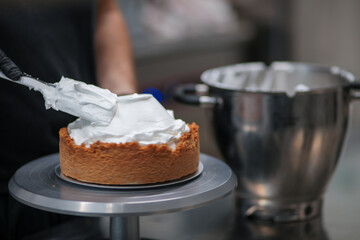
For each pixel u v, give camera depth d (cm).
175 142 95
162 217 117
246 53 282
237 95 113
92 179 93
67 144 95
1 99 113
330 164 116
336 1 292
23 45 115
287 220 116
